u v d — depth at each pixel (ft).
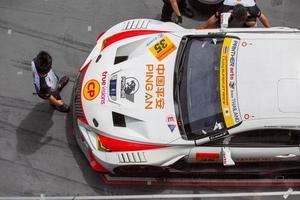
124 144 32.45
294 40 32.42
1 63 41.81
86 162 38.04
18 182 37.45
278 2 44.70
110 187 37.17
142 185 37.14
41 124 39.47
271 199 36.65
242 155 31.91
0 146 38.68
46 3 44.52
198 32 34.94
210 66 32.63
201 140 31.19
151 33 35.65
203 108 31.68
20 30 43.32
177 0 41.16
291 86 30.45
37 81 33.73
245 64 31.65
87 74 35.04
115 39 36.14
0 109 40.04
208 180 37.17
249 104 30.55
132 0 44.75
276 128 30.32
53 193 37.09
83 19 43.86
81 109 34.32
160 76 32.86
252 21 37.27
